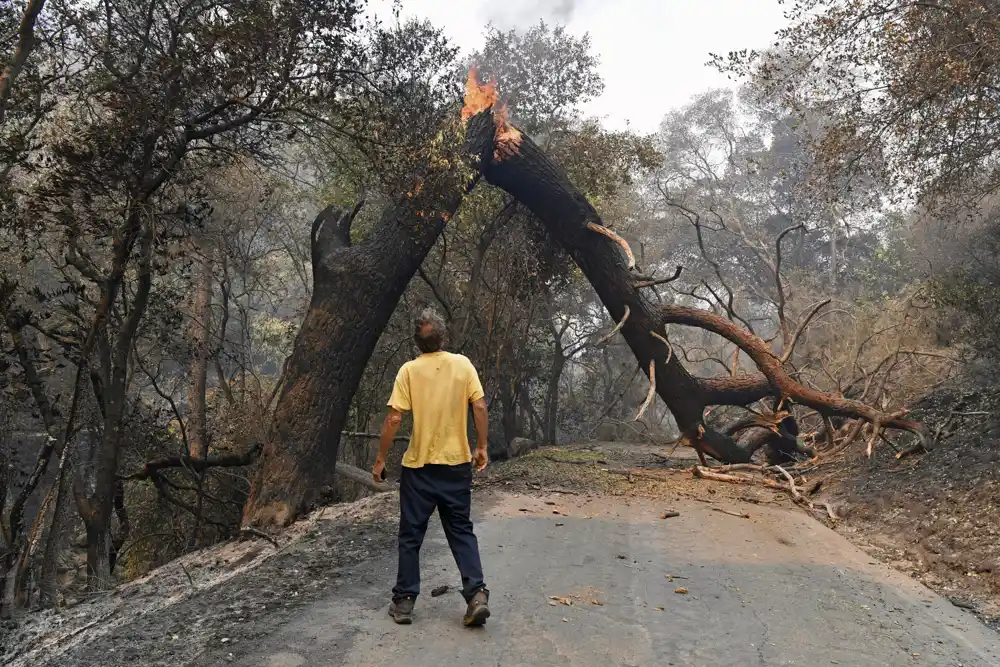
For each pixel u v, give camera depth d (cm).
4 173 697
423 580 457
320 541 564
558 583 459
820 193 1095
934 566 534
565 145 1519
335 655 331
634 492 839
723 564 526
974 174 1037
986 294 1050
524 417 2008
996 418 831
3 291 718
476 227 1483
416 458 372
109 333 918
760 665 336
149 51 782
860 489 794
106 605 524
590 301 2223
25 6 734
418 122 843
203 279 1459
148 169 731
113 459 803
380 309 862
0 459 725
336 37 727
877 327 1484
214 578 524
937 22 844
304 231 1730
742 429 1193
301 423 786
